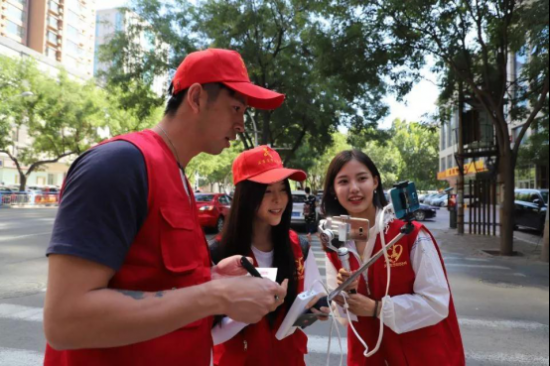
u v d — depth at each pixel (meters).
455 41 9.47
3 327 4.07
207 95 1.20
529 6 8.50
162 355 1.05
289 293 1.86
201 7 14.43
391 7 8.70
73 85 27.12
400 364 1.69
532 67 8.74
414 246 1.71
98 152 0.98
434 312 1.62
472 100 11.16
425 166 33.44
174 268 1.04
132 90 17.67
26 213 20.73
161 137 1.20
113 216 0.92
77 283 0.87
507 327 4.50
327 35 10.09
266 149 2.05
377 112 18.22
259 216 1.98
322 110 16.48
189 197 1.18
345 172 1.96
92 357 1.00
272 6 13.67
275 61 14.44
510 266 8.22
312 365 3.50
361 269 1.52
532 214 13.64
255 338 1.78
